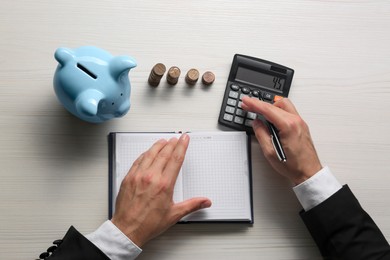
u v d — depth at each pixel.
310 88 0.90
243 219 0.84
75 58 0.73
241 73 0.88
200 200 0.80
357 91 0.91
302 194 0.80
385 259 0.75
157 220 0.76
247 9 0.91
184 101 0.88
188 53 0.89
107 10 0.88
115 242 0.73
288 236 0.86
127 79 0.77
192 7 0.90
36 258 0.81
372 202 0.89
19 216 0.81
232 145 0.86
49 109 0.84
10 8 0.85
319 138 0.90
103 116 0.78
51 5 0.86
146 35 0.88
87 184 0.83
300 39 0.92
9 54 0.85
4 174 0.82
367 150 0.90
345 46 0.92
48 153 0.83
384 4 0.94
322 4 0.93
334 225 0.77
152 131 0.86
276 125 0.80
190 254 0.83
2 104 0.83
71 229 0.74
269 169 0.87
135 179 0.77
